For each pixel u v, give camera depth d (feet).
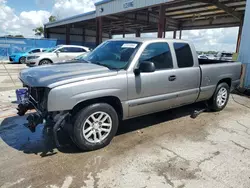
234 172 9.34
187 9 56.13
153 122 15.03
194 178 8.85
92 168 9.27
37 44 84.69
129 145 11.49
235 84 18.66
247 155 10.84
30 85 9.96
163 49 12.97
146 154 10.60
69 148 10.96
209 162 10.07
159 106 12.98
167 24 78.59
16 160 9.73
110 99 11.09
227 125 14.88
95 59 13.17
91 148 10.67
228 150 11.30
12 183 8.17
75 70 10.90
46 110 9.57
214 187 8.34
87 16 74.90
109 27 103.96
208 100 17.51
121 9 52.60
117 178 8.67
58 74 10.22
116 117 11.25
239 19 58.54
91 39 131.95
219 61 19.24
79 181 8.40
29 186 8.03
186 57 14.17
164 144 11.74
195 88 14.93
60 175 8.73
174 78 13.25
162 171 9.25
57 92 9.14
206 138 12.69
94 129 10.64
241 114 17.43
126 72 11.09
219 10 56.95
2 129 13.05
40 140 11.76
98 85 10.10
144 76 11.73
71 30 122.31
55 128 9.52
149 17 74.02
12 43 79.77
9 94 21.50
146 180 8.62
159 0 42.75
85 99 9.81
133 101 11.56
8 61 72.02
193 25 77.36
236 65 18.33
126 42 12.95
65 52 48.83
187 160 10.18
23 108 11.59
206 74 15.51
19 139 11.82
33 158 9.93
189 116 16.49
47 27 113.70
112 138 11.59
